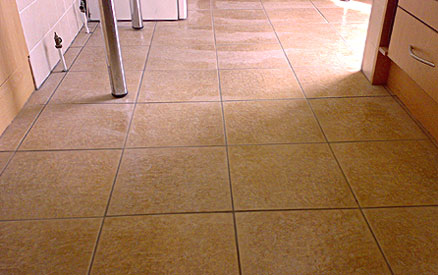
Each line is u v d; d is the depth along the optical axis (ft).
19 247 3.84
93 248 3.83
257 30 9.34
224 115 5.98
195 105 6.24
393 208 4.28
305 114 5.98
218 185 4.62
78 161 5.01
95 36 9.02
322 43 8.61
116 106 6.22
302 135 5.50
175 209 4.29
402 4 5.80
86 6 9.61
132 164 4.96
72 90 6.69
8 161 5.01
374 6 6.72
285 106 6.20
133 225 4.09
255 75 7.20
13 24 5.94
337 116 5.93
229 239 3.92
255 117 5.92
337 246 3.84
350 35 9.05
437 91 4.96
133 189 4.57
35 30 6.71
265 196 4.46
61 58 7.27
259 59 7.84
